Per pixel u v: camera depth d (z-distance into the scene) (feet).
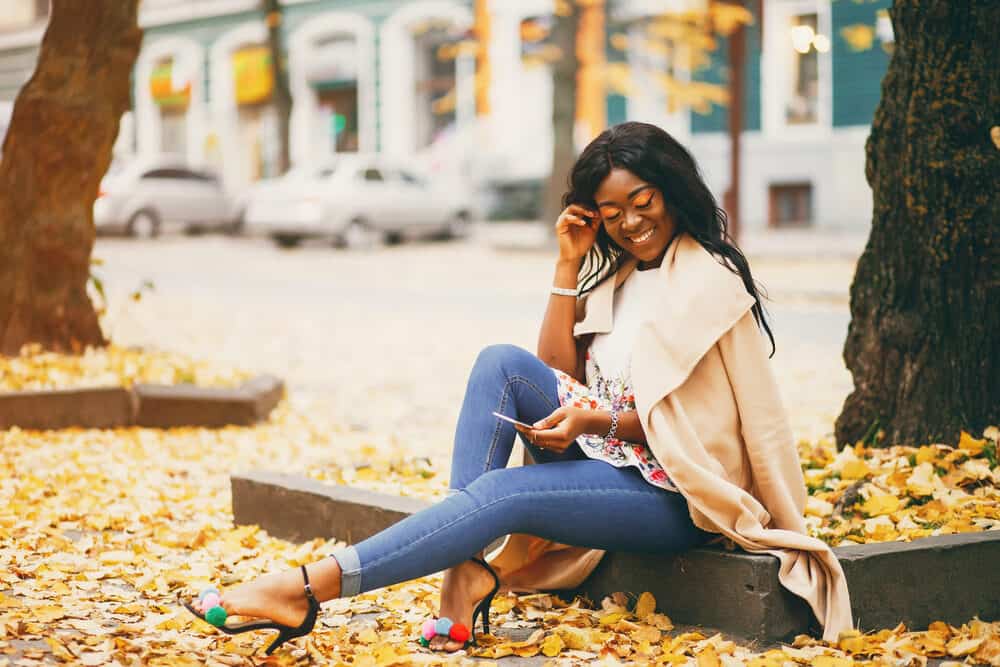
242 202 88.74
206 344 39.83
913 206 16.79
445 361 36.81
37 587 13.41
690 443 11.76
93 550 15.44
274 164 106.93
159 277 63.41
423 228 82.17
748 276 12.12
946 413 16.72
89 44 28.17
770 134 78.33
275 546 15.89
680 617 12.36
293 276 64.49
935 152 16.51
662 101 80.79
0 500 17.81
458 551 11.27
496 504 11.34
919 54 16.65
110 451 22.30
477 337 41.83
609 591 13.02
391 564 11.08
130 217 88.58
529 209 90.27
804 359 34.86
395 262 70.95
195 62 110.32
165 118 114.11
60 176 28.37
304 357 37.50
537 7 88.53
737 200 58.39
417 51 97.55
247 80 107.45
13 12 124.67
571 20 69.56
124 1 28.50
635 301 12.56
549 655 11.53
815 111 77.05
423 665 10.96
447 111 96.84
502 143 91.56
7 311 28.27
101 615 12.52
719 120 79.46
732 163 58.18
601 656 11.40
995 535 12.95
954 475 15.78
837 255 63.31
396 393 31.30
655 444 11.72
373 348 39.47
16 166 28.32
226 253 78.48
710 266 12.00
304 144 103.81
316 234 78.74
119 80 28.76
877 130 17.20
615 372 12.36
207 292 56.70
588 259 13.16
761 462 11.94
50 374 25.88
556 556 13.26
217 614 10.79
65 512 17.26
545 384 12.28
